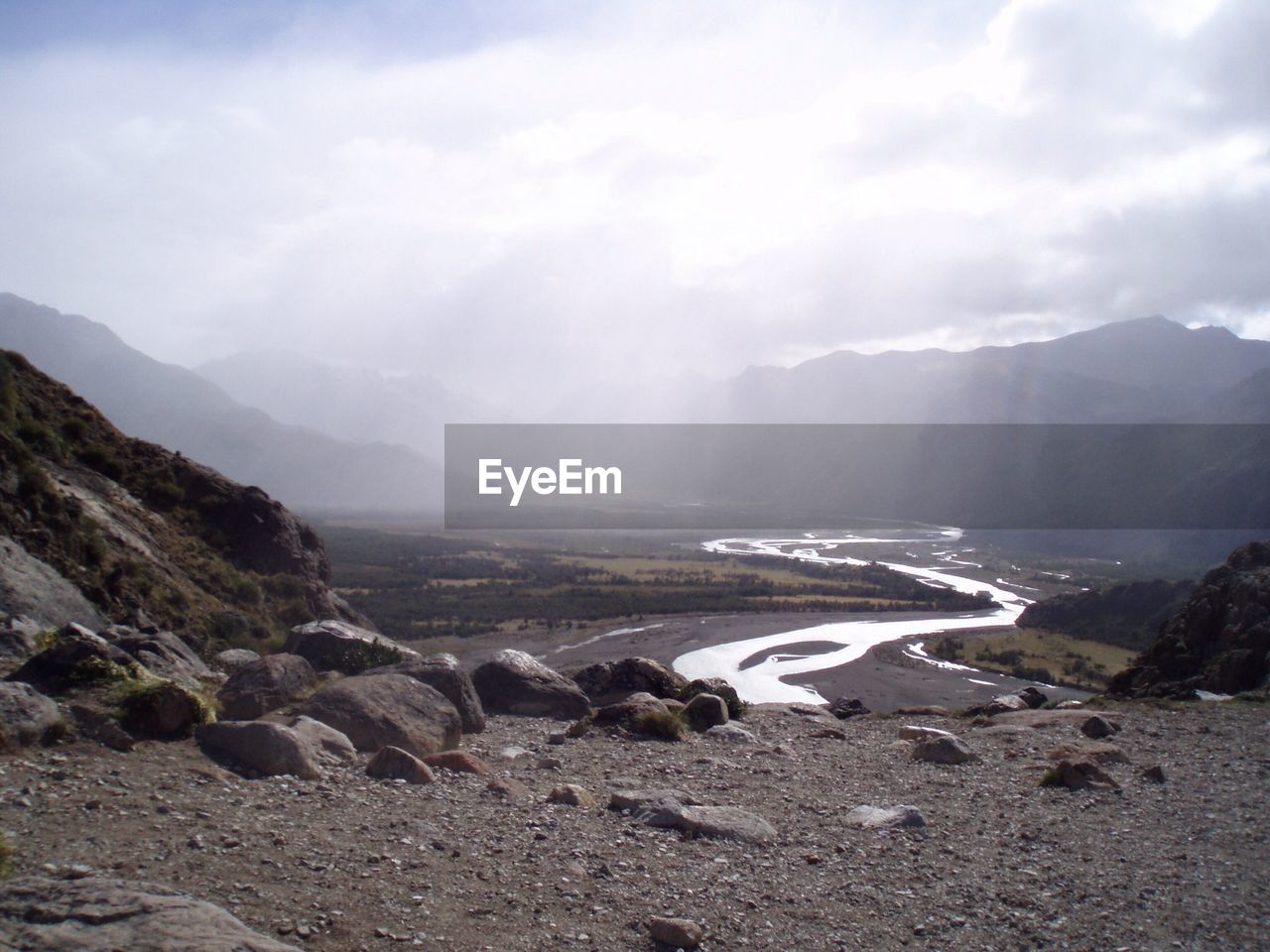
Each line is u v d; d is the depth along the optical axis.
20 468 21.30
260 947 5.07
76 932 4.93
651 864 7.64
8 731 8.52
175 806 7.71
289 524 34.22
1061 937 6.64
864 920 6.79
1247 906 7.38
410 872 6.91
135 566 23.52
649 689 17.17
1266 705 18.80
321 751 9.91
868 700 42.03
